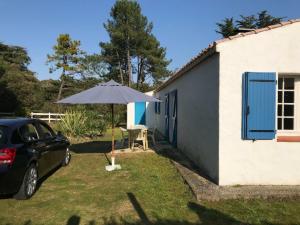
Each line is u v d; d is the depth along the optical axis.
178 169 8.83
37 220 5.54
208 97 7.95
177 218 5.56
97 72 45.72
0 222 5.46
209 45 7.52
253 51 6.94
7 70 35.53
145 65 45.66
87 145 14.90
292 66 7.00
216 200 6.40
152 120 24.23
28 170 6.68
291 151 7.02
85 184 7.74
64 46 46.84
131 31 41.09
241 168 7.00
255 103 6.88
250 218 5.51
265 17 34.34
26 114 30.17
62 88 45.81
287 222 5.34
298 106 7.31
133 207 6.10
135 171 8.90
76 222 5.44
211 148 7.66
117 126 26.73
